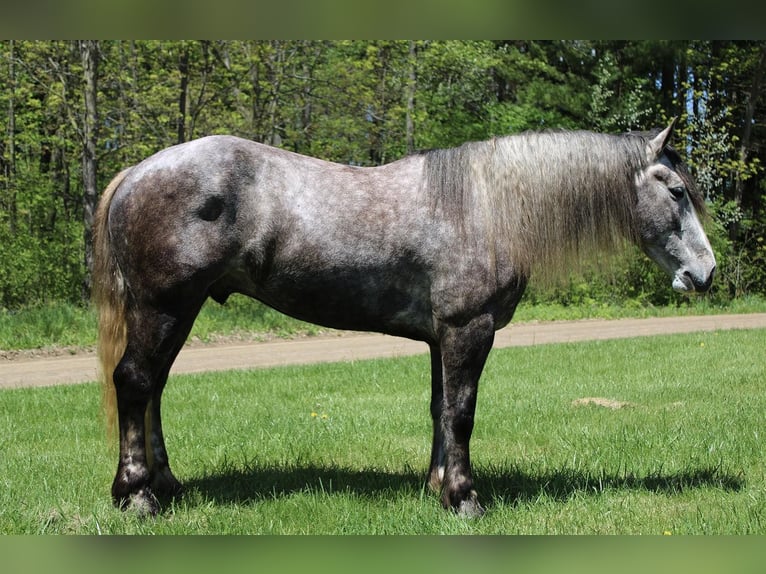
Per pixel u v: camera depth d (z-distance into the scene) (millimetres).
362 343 15711
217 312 16953
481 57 24812
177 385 9906
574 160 4812
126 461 4504
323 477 5508
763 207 29453
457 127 26250
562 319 20984
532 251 4703
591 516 4711
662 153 4961
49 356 13883
